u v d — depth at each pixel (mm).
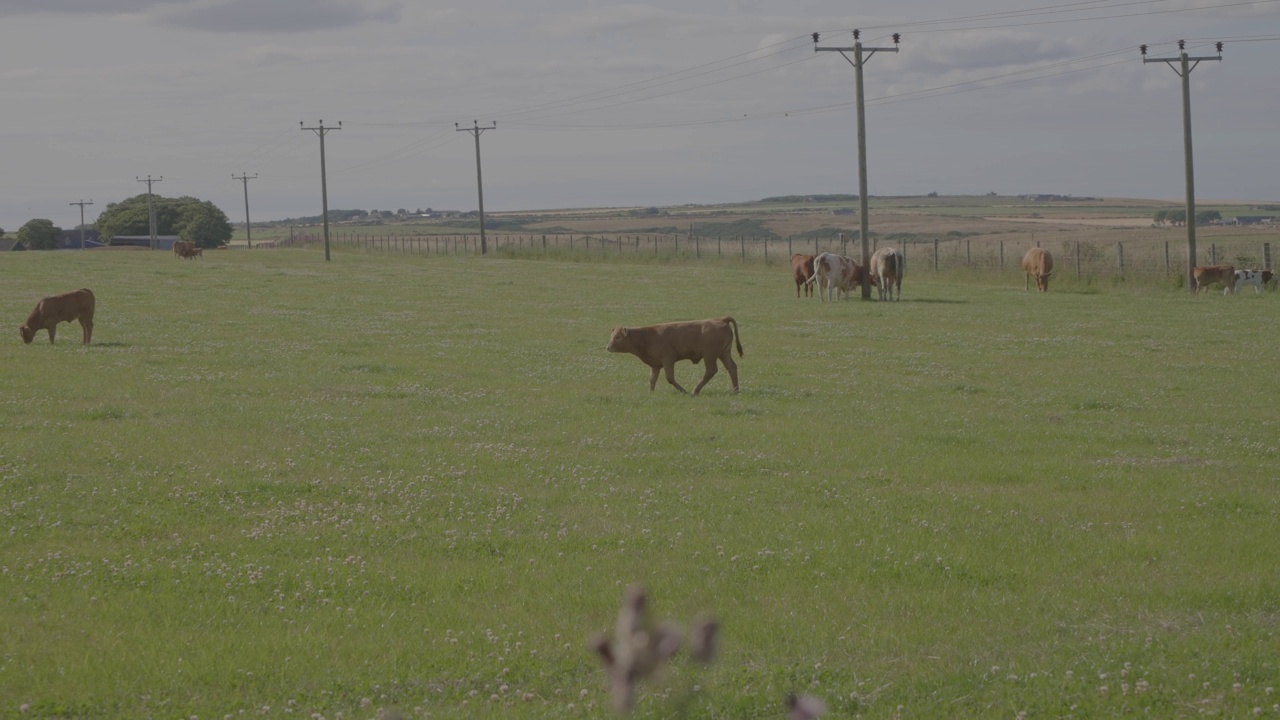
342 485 14672
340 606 10070
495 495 14250
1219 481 15445
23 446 16547
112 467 15453
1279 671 8234
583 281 58125
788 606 10023
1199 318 39312
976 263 64750
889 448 17594
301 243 144500
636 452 17125
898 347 31750
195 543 11953
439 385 24188
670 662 8383
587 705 7664
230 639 9023
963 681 8125
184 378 24531
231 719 7484
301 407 21000
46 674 8172
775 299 46969
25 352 28578
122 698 7820
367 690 8016
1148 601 10242
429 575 10930
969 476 15672
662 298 47562
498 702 7848
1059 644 9047
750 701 7680
